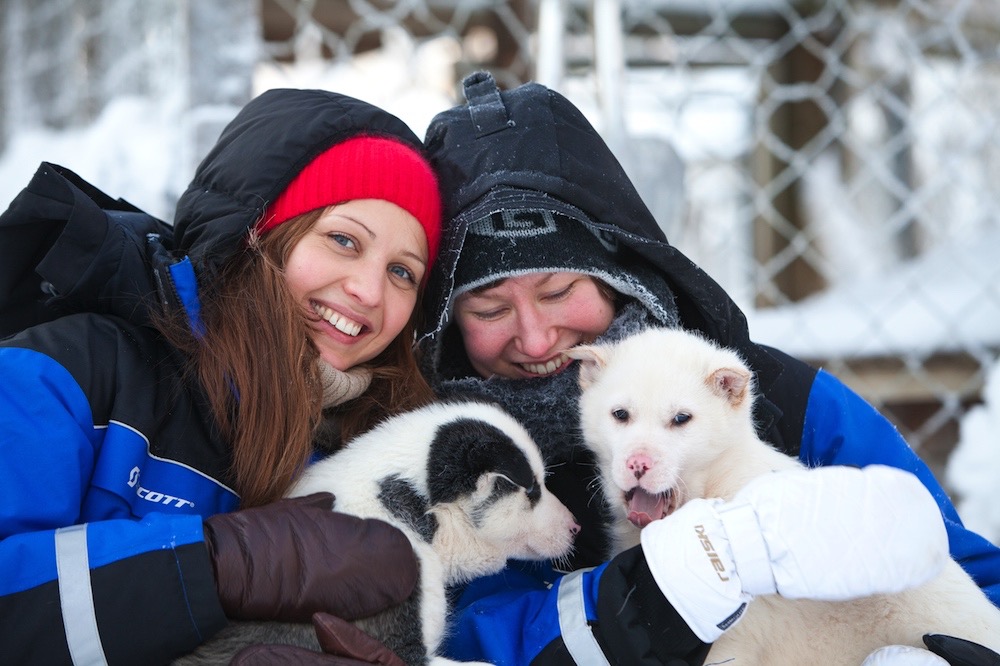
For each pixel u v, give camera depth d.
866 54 7.03
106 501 1.99
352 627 1.80
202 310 2.23
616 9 4.00
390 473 2.26
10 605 1.72
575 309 2.70
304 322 2.29
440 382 2.84
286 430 2.19
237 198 2.29
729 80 7.09
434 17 6.35
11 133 4.96
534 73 5.23
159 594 1.77
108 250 2.13
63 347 2.03
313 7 6.14
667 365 2.66
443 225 2.61
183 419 2.15
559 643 2.01
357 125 2.38
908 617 2.27
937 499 2.65
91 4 4.71
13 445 1.88
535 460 2.48
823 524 1.84
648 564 1.95
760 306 6.83
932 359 4.91
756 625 2.24
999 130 6.50
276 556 1.85
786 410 2.75
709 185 7.22
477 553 2.37
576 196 2.56
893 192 6.60
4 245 2.09
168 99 3.93
